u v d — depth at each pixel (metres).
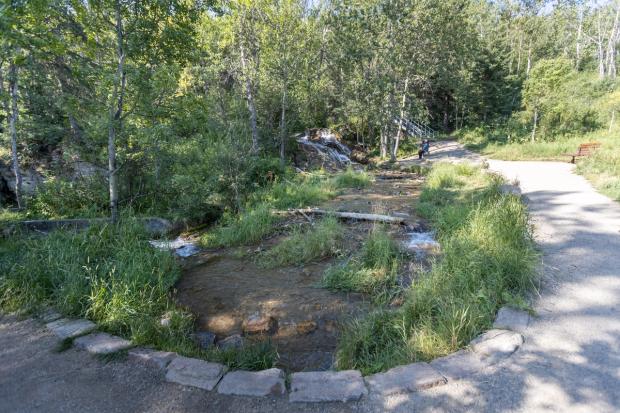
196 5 6.40
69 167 10.07
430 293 3.83
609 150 12.77
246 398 2.53
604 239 5.25
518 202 6.57
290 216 8.63
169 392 2.63
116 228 6.04
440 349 2.97
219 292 5.05
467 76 29.84
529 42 38.25
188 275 5.70
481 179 11.05
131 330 3.45
